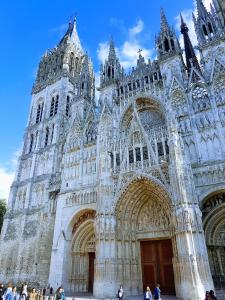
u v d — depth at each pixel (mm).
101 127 49219
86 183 45750
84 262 41656
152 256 35469
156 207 36781
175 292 31438
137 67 53031
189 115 40250
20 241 50625
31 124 69938
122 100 50719
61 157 56219
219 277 30203
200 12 50688
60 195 47594
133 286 32656
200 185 34031
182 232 28016
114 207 35406
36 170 58938
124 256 33969
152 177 34188
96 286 30750
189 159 35531
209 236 32531
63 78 70500
